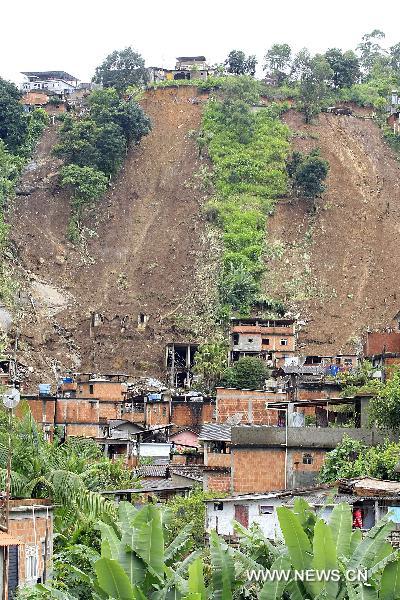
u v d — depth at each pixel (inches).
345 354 7396.7
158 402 5270.7
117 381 5846.5
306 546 1390.3
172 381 7160.4
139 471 3767.2
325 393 4291.3
